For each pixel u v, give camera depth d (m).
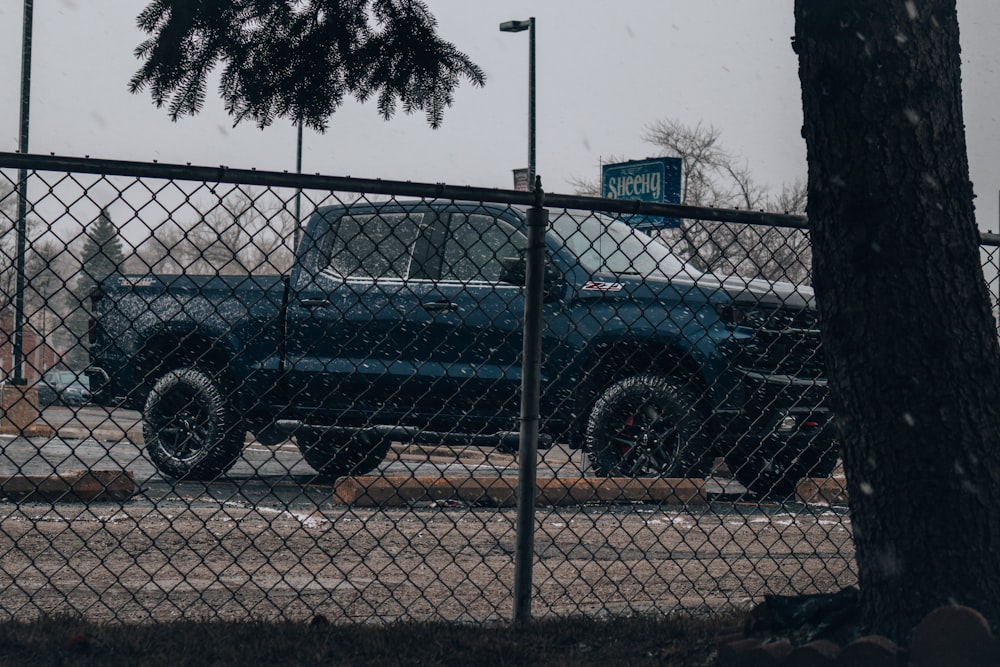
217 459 10.06
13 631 4.27
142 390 10.12
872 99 4.02
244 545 6.97
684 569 6.59
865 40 4.02
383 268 9.48
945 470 3.96
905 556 4.00
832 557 7.11
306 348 9.61
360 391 9.52
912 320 3.99
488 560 6.75
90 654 4.08
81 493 8.96
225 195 4.70
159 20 6.70
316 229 9.46
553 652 4.36
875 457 4.07
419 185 4.76
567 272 8.98
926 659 3.78
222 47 6.83
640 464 8.73
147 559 6.42
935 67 4.04
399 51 7.07
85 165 4.53
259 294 9.80
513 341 9.09
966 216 4.08
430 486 9.38
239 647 4.21
